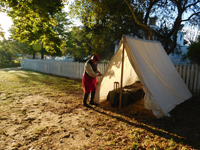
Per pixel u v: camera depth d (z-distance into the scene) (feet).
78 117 13.43
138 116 13.60
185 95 18.42
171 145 9.04
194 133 10.44
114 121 12.61
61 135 10.36
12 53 60.34
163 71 16.96
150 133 10.54
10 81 31.50
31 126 11.64
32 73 47.47
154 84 14.30
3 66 72.38
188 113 14.20
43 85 27.78
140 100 18.15
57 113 14.33
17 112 14.44
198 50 31.30
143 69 13.80
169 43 33.42
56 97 19.93
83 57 50.62
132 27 30.83
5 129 11.09
